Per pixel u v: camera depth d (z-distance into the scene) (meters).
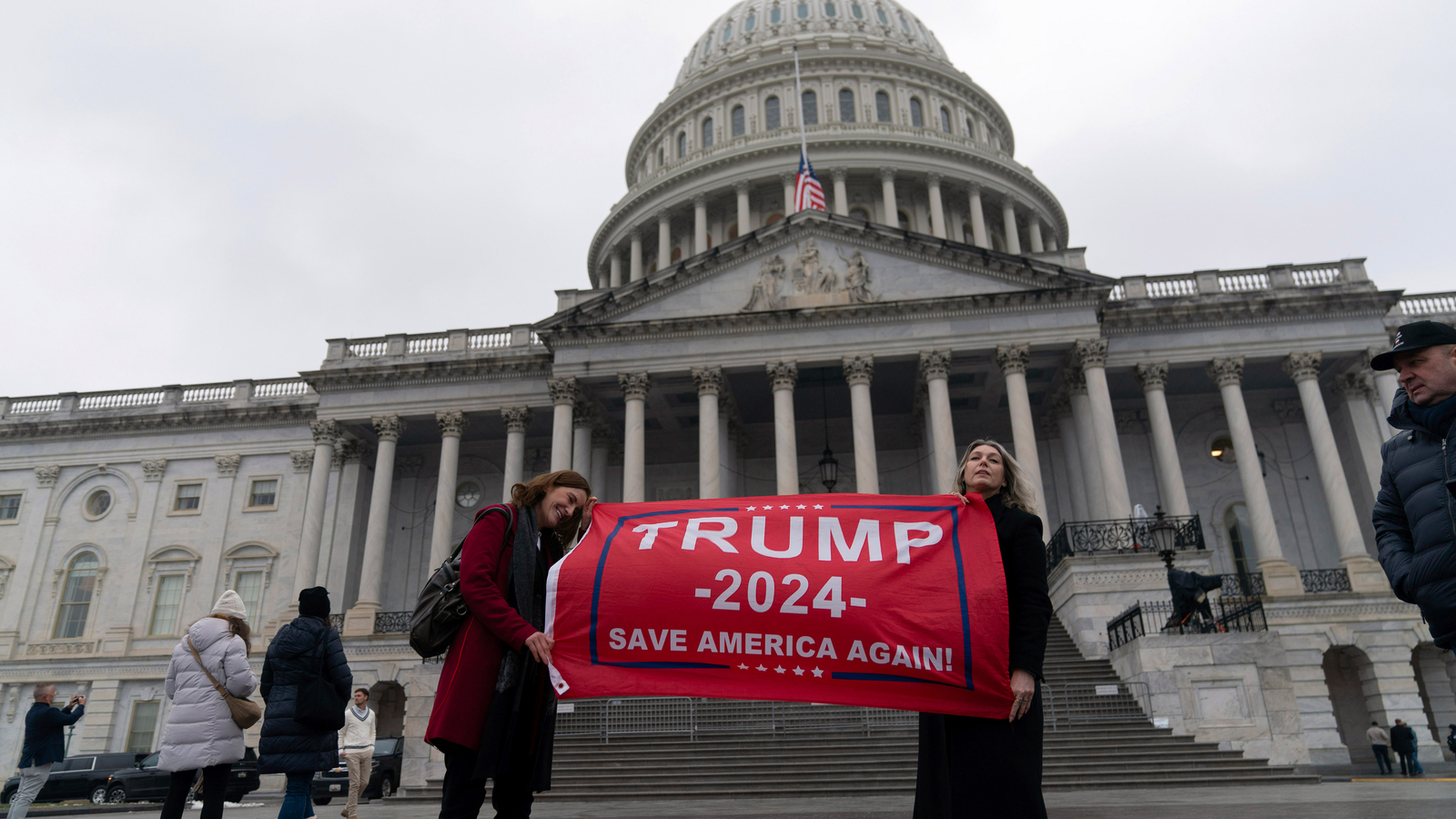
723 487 38.38
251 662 39.97
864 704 5.19
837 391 42.69
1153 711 21.48
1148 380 38.66
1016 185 64.94
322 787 26.28
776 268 39.03
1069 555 29.48
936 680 5.14
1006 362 36.59
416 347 43.75
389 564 44.81
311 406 46.44
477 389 41.88
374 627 38.53
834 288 38.38
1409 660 32.66
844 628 5.32
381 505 40.44
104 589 45.34
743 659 5.40
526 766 5.26
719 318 38.12
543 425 44.22
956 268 38.34
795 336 38.06
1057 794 16.94
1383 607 33.38
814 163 61.47
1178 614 23.61
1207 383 41.78
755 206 63.72
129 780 29.75
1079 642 28.36
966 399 43.19
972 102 71.50
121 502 46.97
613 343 38.91
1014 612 5.24
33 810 21.19
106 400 49.12
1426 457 4.84
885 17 74.75
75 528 46.78
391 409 41.97
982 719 5.08
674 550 5.68
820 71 67.88
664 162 71.94
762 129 66.50
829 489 38.38
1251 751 20.84
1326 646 33.03
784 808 14.48
